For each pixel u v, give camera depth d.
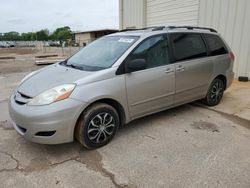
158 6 10.16
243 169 2.73
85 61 3.73
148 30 3.96
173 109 4.81
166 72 3.79
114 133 3.39
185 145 3.31
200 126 3.97
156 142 3.40
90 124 3.07
